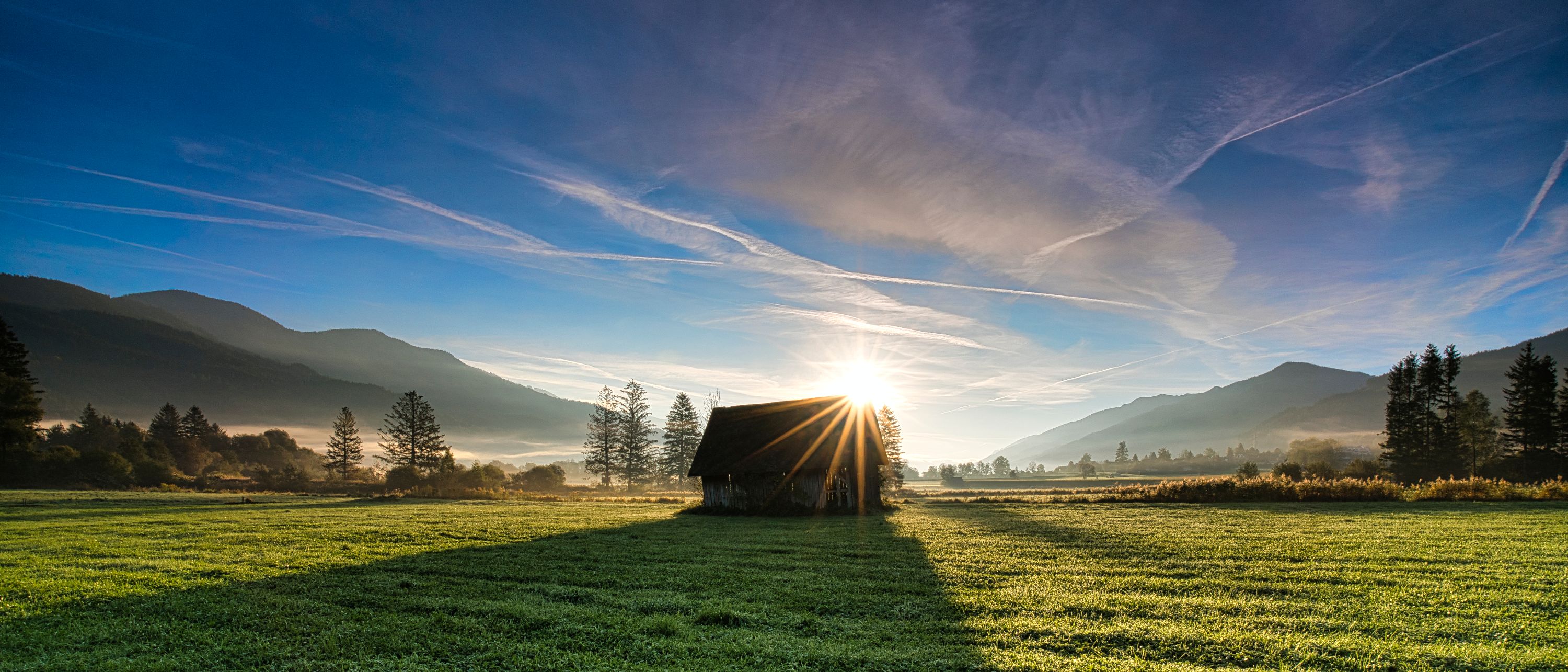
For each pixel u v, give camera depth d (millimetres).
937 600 14422
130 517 35844
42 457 80250
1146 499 47562
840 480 43938
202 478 95750
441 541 25266
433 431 127000
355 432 142125
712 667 10086
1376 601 13711
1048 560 19922
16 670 10000
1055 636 11539
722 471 46031
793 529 31141
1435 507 35875
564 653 10742
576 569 18875
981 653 10617
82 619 12914
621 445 131250
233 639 11602
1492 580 15445
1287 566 17828
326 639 11500
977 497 59719
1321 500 43188
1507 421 91438
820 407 48500
